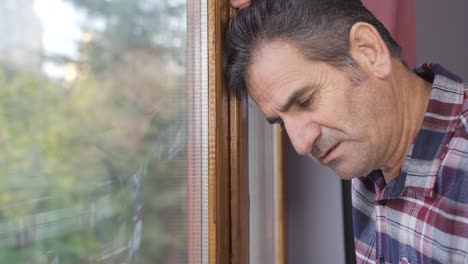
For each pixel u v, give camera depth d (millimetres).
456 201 673
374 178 844
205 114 682
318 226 1526
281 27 659
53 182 595
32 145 584
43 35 590
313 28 655
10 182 572
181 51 677
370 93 675
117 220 638
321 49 651
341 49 661
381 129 692
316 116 663
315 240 1526
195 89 681
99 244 625
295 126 675
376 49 676
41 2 588
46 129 593
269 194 1335
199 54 683
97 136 625
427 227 724
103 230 628
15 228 570
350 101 664
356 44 671
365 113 673
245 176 826
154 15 660
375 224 927
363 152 688
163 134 669
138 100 652
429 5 1722
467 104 704
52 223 591
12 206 570
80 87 615
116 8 634
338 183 1519
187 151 678
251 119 1088
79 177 612
